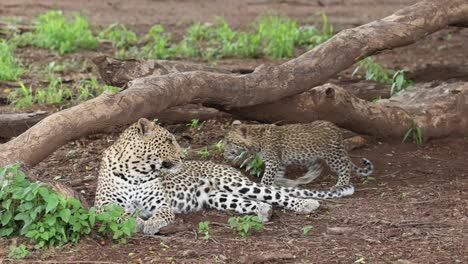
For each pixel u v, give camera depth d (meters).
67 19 26.39
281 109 13.77
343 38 13.95
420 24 14.47
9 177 9.74
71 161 13.80
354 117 14.16
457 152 14.53
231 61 21.42
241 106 13.11
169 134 11.04
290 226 10.65
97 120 11.05
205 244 9.85
